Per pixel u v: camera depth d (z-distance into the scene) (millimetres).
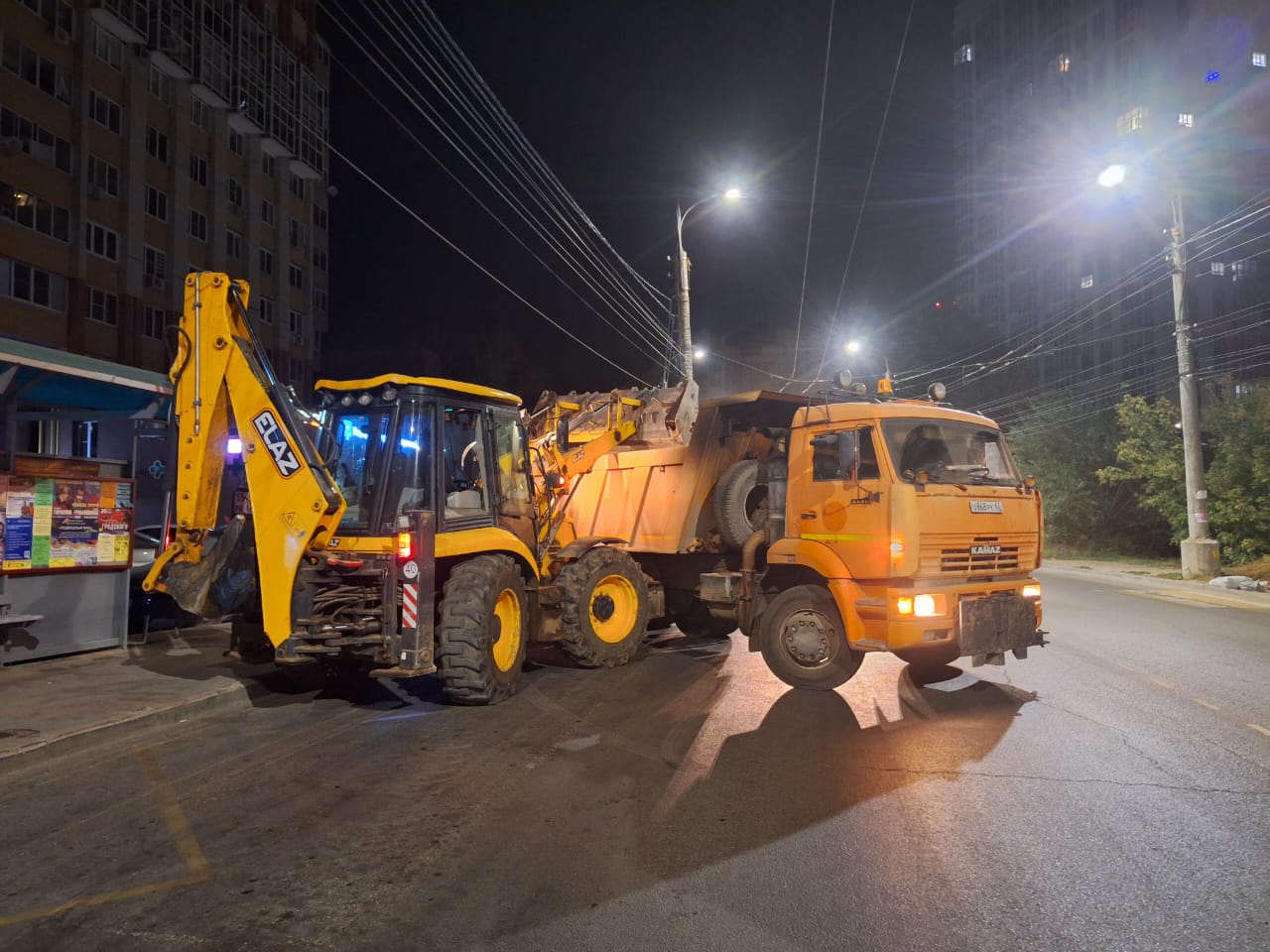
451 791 5641
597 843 4750
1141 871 4359
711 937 3713
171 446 8609
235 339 7926
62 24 31562
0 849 4734
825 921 3848
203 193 39938
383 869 4438
